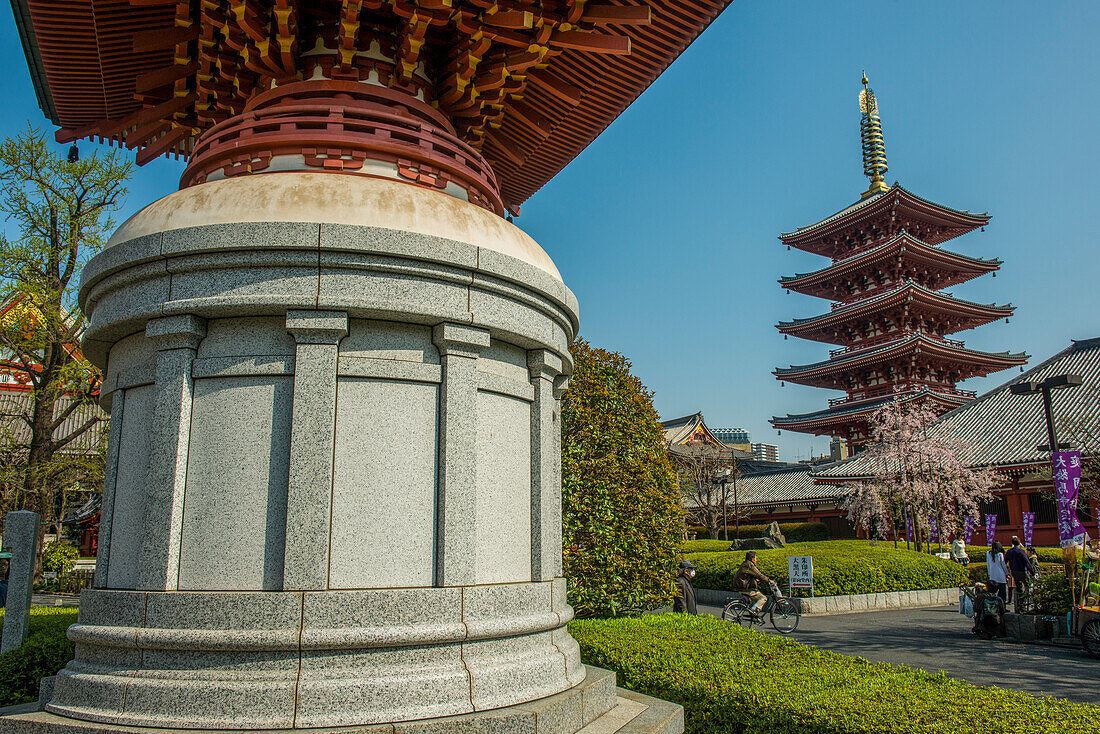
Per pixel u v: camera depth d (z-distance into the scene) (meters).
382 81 7.32
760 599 17.14
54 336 20.72
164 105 8.05
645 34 8.38
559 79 8.91
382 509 5.62
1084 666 12.49
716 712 6.73
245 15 6.41
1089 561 15.38
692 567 13.34
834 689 6.75
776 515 52.88
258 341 5.77
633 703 6.86
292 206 5.88
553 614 6.34
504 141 9.75
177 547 5.45
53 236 21.45
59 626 9.87
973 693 6.55
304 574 5.24
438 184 7.05
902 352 48.22
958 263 53.06
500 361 6.64
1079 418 32.91
